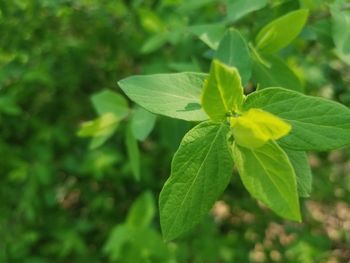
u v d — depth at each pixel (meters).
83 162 0.41
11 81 0.36
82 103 0.42
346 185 0.43
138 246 0.33
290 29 0.18
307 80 0.31
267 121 0.11
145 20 0.31
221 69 0.12
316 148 0.13
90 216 0.44
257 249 0.42
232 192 0.42
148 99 0.13
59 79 0.39
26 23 0.34
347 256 0.43
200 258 0.38
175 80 0.14
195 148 0.13
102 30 0.38
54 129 0.41
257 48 0.19
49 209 0.43
